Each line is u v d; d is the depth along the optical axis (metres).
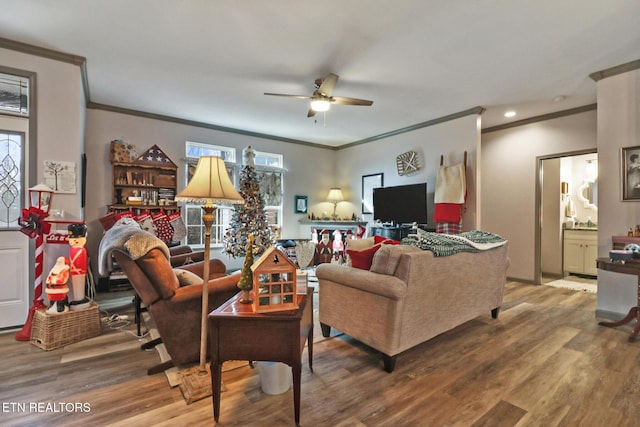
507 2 2.26
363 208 6.50
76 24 2.56
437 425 1.64
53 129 3.01
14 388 1.93
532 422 1.66
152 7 2.34
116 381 2.02
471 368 2.24
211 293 2.14
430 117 4.96
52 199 2.99
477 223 4.49
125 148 4.50
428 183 5.17
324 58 3.11
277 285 1.68
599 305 3.38
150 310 2.03
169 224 4.52
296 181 6.58
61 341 2.51
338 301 2.60
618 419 1.68
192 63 3.24
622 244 3.12
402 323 2.17
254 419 1.67
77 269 2.71
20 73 2.87
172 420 1.65
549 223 5.71
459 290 2.66
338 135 6.18
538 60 3.12
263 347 1.60
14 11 2.38
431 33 2.66
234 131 5.73
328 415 1.71
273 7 2.33
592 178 5.81
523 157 5.02
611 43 2.80
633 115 3.15
